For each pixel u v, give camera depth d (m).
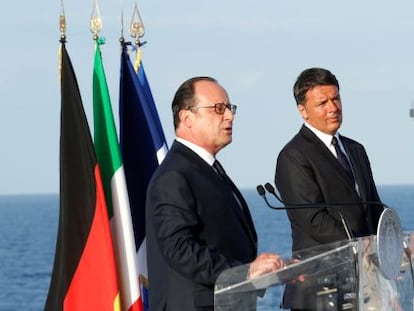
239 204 11.04
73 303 12.57
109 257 12.59
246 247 10.89
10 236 116.31
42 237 113.31
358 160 12.61
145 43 14.45
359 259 10.05
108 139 13.31
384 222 10.20
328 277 9.84
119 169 13.19
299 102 12.56
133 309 12.84
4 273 76.12
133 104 14.24
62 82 12.96
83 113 12.84
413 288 10.64
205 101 10.84
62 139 12.83
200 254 10.27
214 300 9.74
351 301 9.98
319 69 12.53
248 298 9.39
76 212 12.70
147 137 14.20
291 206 10.88
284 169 12.39
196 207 10.64
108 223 12.68
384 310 10.23
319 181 12.29
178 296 10.49
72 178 12.75
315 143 12.43
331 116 12.40
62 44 13.08
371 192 12.61
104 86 13.43
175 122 11.02
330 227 12.00
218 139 10.88
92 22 13.49
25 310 60.97
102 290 12.55
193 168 10.76
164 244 10.43
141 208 14.05
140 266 13.71
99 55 13.49
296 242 12.20
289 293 9.59
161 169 10.77
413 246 10.67
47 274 75.19
